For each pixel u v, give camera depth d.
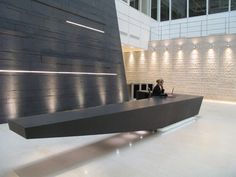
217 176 2.60
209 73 9.84
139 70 11.84
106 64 7.86
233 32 9.60
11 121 2.60
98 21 7.69
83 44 7.04
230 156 3.22
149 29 11.49
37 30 5.73
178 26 11.06
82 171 2.69
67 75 6.41
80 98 6.73
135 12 10.34
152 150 3.45
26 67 5.42
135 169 2.76
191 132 4.53
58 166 2.82
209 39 9.80
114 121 3.25
